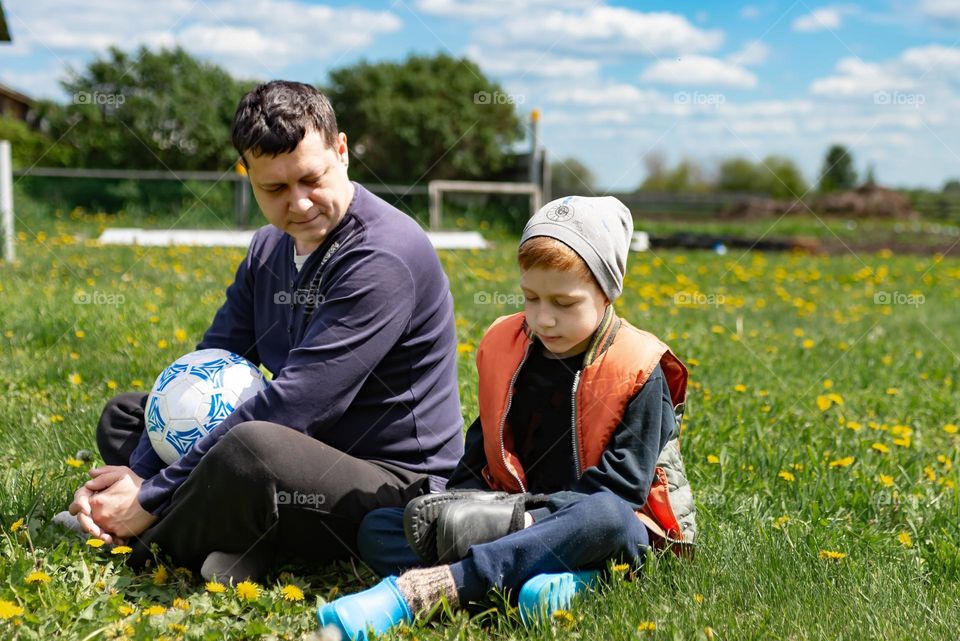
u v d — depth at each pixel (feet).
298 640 6.28
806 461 10.26
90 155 51.42
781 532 8.32
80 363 13.01
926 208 71.51
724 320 20.25
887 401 13.92
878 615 6.53
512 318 7.60
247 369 7.82
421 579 6.47
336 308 7.26
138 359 13.24
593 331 7.11
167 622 6.21
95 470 7.31
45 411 11.17
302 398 7.09
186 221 42.27
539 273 6.79
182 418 7.47
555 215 6.92
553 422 7.30
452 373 8.03
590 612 6.52
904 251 46.21
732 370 14.84
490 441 7.36
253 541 7.04
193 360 7.80
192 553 7.18
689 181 67.67
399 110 52.85
